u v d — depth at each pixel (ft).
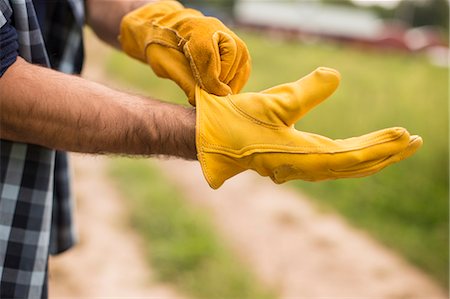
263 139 3.77
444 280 12.90
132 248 13.42
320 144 3.77
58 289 11.51
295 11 116.88
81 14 5.33
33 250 4.64
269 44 70.79
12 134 4.00
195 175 18.99
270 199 17.19
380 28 112.27
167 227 14.03
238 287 11.78
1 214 4.52
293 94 3.80
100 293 11.60
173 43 4.33
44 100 3.79
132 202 15.69
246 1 120.26
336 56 53.72
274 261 13.66
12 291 4.59
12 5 3.92
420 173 16.58
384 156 3.79
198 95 3.92
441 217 14.96
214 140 3.82
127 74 41.91
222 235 14.51
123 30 5.00
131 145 3.98
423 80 29.76
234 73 4.11
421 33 113.70
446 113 20.72
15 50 3.79
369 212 15.85
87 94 3.89
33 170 4.59
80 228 14.11
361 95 25.85
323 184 17.65
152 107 3.98
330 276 13.19
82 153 4.09
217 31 4.06
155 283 12.03
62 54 5.32
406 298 12.41
